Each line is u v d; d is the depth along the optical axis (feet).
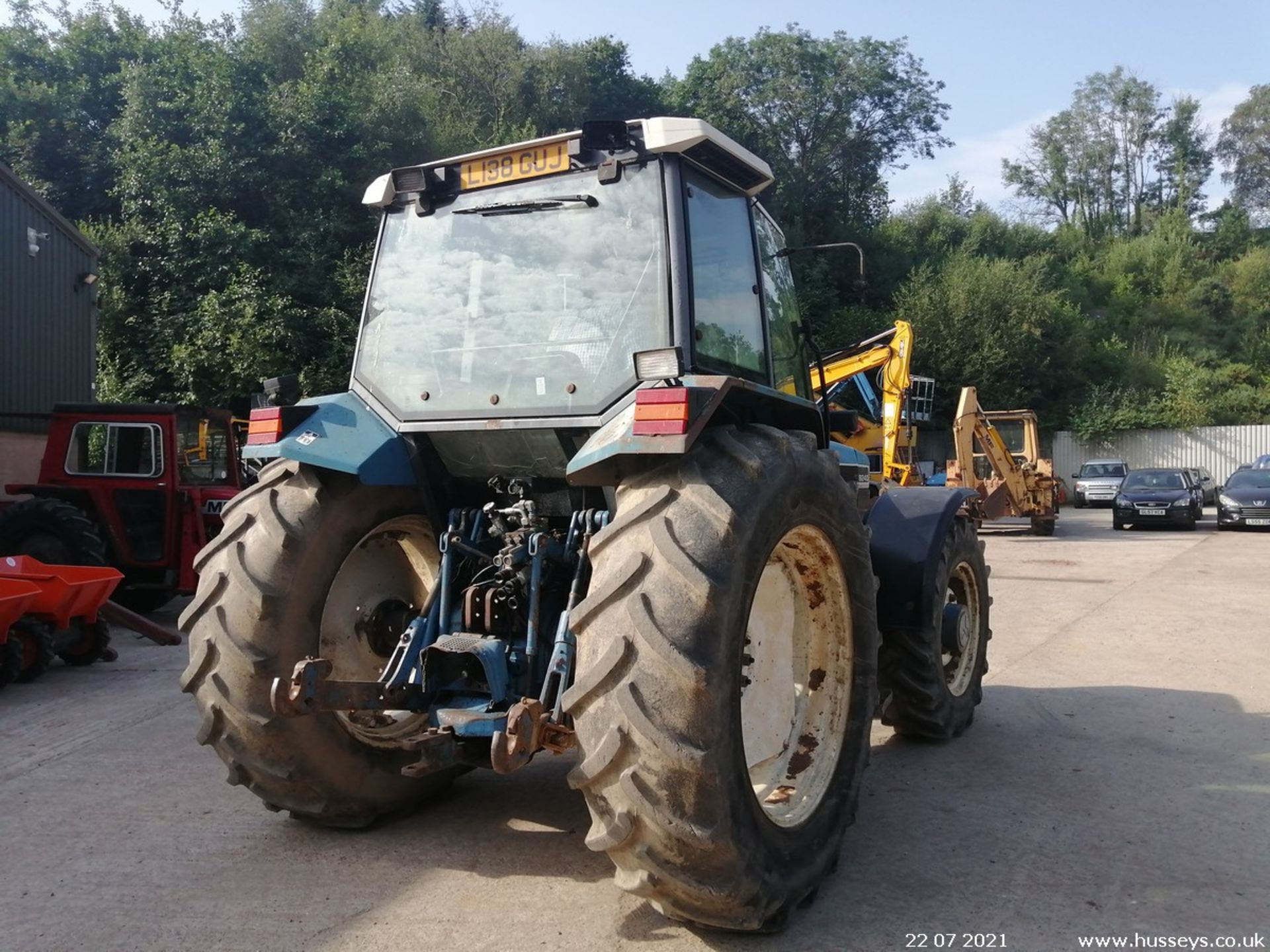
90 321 47.62
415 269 12.78
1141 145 210.59
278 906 10.45
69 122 74.28
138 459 30.45
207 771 15.46
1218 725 18.11
